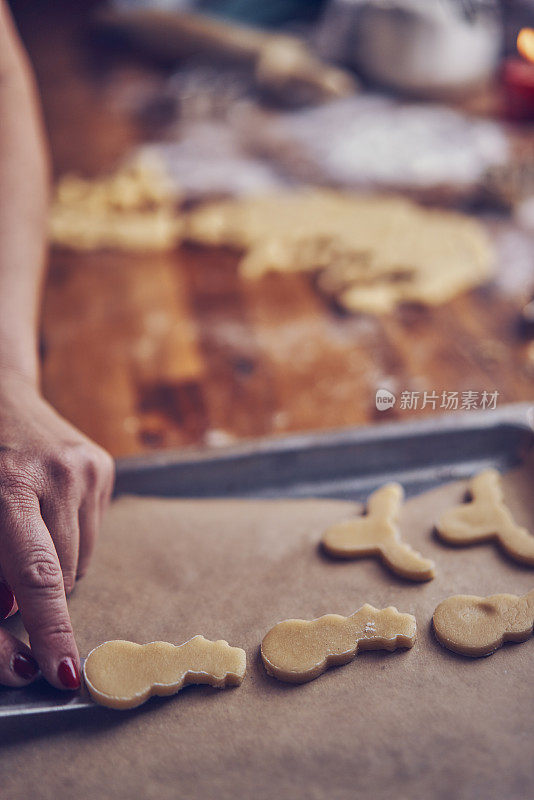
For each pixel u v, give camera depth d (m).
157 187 1.14
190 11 1.63
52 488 0.65
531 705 0.60
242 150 1.25
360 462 0.73
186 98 1.36
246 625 0.65
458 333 0.88
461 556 0.68
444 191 1.12
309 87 1.35
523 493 0.71
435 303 0.92
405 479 0.73
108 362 0.86
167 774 0.59
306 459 0.73
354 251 0.98
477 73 1.34
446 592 0.66
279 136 1.28
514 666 0.62
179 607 0.66
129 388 0.84
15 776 0.59
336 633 0.64
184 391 0.83
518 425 0.73
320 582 0.67
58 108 1.40
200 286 0.95
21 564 0.61
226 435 0.80
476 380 0.84
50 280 0.97
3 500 0.63
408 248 0.99
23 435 0.66
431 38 1.30
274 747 0.60
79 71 1.53
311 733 0.60
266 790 0.58
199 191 1.14
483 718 0.60
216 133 1.30
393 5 1.32
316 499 0.72
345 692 0.62
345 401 0.82
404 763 0.59
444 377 0.84
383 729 0.60
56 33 1.69
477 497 0.71
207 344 0.88
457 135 1.25
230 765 0.59
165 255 1.02
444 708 0.61
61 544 0.64
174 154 1.24
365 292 0.92
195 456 0.72
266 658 0.63
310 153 1.23
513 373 0.84
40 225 0.78
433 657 0.63
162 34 1.51
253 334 0.89
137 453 0.78
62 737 0.60
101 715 0.61
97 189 1.13
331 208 1.08
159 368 0.86
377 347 0.87
